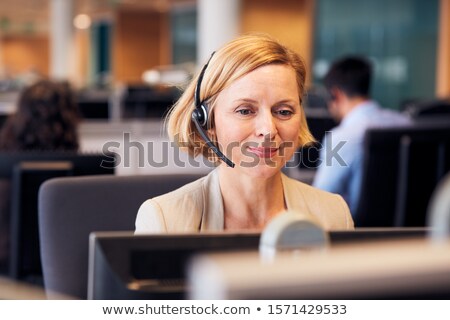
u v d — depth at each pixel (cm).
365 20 1237
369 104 332
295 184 130
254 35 117
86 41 2664
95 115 624
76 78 1920
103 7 2145
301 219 60
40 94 249
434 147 261
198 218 122
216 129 118
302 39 1288
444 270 44
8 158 222
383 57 1211
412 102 721
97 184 168
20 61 3347
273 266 44
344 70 331
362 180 262
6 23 2928
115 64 2214
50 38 3344
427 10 1137
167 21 2125
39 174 220
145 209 123
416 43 1158
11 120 252
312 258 44
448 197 52
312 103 486
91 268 75
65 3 1895
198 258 45
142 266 73
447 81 1070
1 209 226
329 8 1291
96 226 168
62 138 253
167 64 2128
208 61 119
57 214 166
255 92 113
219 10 912
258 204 122
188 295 71
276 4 1271
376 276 44
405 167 260
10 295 77
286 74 114
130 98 668
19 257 223
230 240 74
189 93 125
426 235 81
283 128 115
